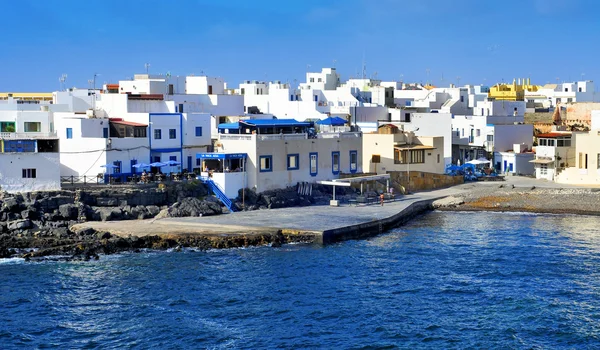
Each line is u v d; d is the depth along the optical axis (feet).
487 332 213.25
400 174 422.82
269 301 235.81
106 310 228.63
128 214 327.26
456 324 219.00
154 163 365.61
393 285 251.80
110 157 357.41
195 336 210.18
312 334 211.82
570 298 239.50
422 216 371.97
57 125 369.91
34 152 329.31
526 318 223.10
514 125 516.32
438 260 281.13
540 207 383.65
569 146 457.27
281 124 389.39
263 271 263.90
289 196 373.61
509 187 427.33
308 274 261.65
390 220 337.11
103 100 425.69
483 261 279.90
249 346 203.92
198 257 279.08
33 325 218.38
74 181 354.13
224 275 258.98
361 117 531.50
